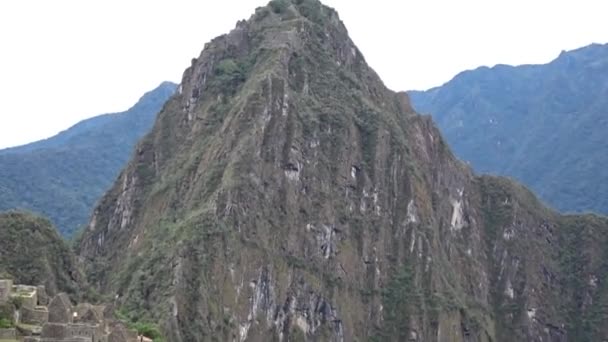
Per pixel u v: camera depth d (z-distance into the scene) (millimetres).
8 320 106750
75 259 186875
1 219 166250
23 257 158625
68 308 113500
